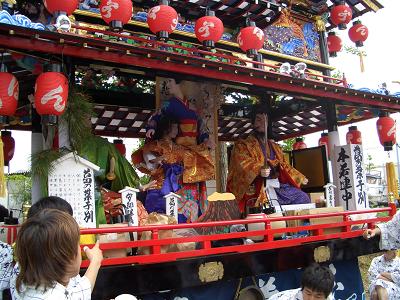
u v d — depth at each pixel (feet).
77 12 21.65
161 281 16.56
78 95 17.70
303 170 33.42
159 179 23.52
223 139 40.68
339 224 23.34
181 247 17.81
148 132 24.39
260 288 21.85
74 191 16.48
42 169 15.99
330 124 30.09
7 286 11.43
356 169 28.48
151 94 31.45
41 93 15.37
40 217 7.77
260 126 28.32
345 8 30.83
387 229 18.04
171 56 18.13
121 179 20.15
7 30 14.20
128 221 17.78
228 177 27.84
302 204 27.76
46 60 16.52
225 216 21.63
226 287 20.36
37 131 22.99
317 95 24.79
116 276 15.55
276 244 20.21
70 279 8.23
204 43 21.40
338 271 25.53
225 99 34.50
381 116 29.91
